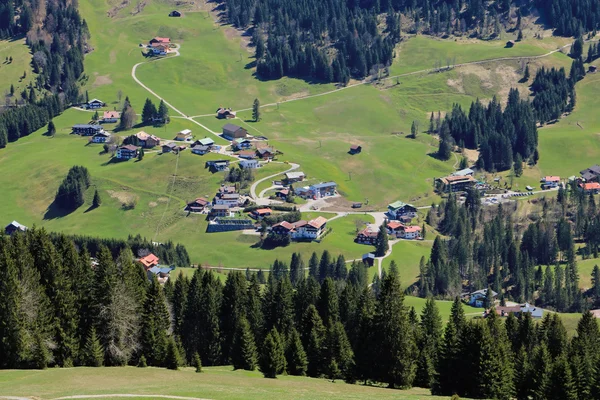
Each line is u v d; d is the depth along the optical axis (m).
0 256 165.38
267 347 173.50
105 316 174.50
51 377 140.88
